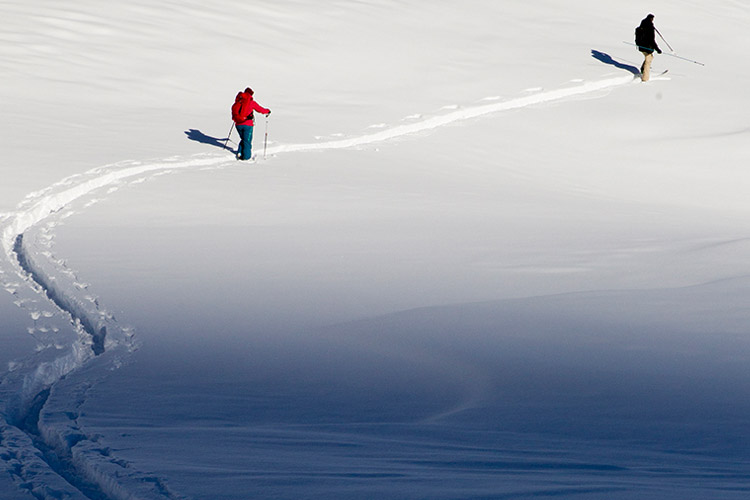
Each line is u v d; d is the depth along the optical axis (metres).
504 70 81.69
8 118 57.16
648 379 18.30
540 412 16.30
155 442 13.84
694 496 10.72
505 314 24.20
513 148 64.69
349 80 76.19
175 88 69.94
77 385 17.97
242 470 12.04
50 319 24.08
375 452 13.35
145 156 52.31
